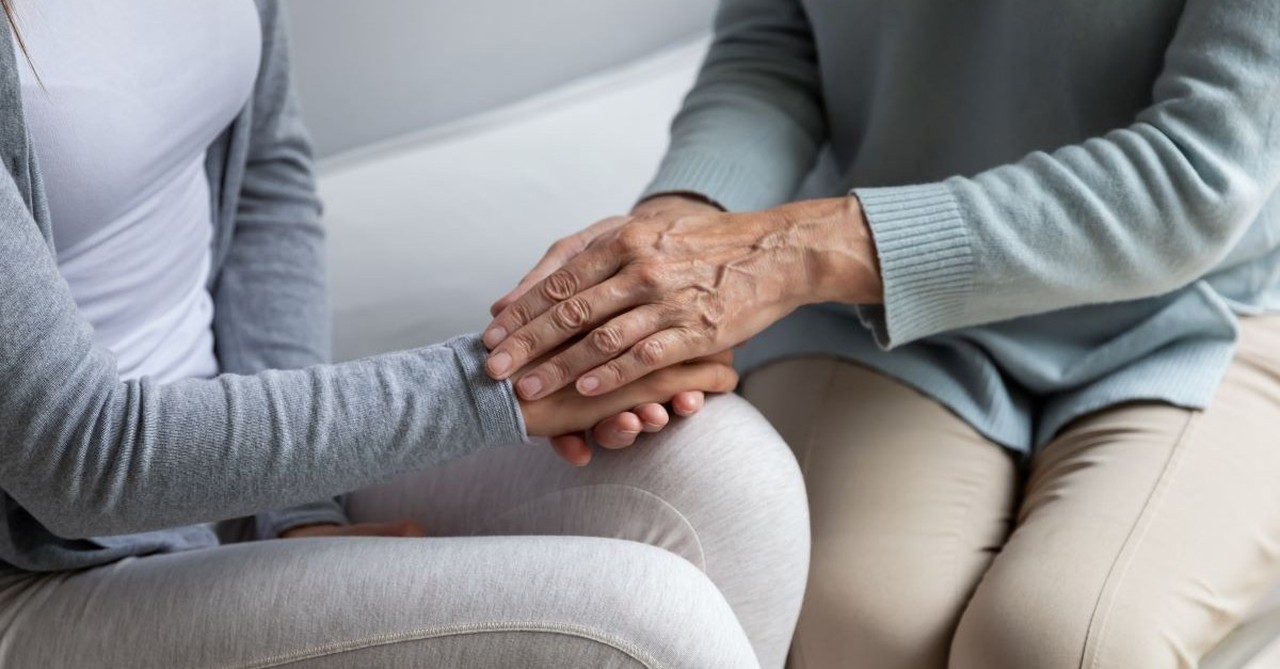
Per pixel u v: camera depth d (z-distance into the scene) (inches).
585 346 36.5
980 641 38.0
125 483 32.2
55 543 35.0
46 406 30.6
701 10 81.7
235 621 33.4
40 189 31.8
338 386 34.2
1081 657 36.4
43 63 33.6
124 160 35.6
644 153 73.9
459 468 42.1
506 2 75.4
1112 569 38.4
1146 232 39.7
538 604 32.8
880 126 48.8
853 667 40.9
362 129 75.3
